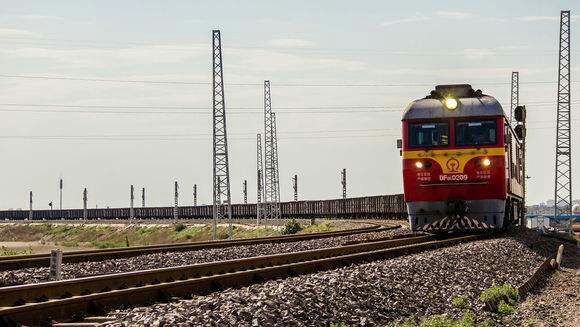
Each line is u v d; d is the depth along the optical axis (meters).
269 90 99.00
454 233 39.84
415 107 35.06
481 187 34.06
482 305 19.94
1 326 12.66
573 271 30.41
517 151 44.09
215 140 74.12
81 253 27.66
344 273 20.03
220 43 73.31
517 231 41.06
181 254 28.89
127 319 13.70
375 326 16.06
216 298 15.46
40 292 15.06
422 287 20.88
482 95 35.44
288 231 82.62
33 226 167.50
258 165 108.31
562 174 85.12
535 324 18.17
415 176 34.72
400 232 43.94
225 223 114.31
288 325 14.57
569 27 86.31
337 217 101.69
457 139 34.31
